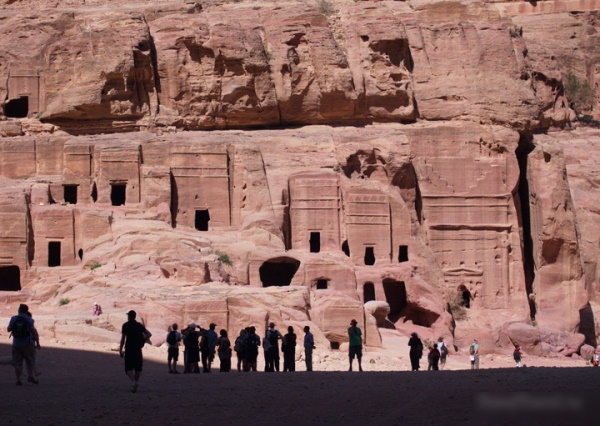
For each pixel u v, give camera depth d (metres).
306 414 25.72
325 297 61.16
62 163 73.00
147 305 55.59
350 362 41.50
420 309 69.88
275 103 77.56
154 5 80.44
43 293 63.28
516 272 75.25
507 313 74.19
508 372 34.78
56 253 69.81
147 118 76.12
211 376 36.56
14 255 66.88
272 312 56.53
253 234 69.38
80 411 26.64
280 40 78.19
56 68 76.06
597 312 79.44
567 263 75.75
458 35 79.69
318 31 78.38
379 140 74.75
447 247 75.38
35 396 29.59
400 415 25.00
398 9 81.44
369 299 70.50
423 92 78.88
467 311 73.94
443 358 56.09
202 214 73.69
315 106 78.25
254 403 27.56
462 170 76.12
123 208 70.00
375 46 78.81
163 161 72.56
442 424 23.64
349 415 25.42
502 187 75.81
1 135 75.56
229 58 76.44
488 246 75.38
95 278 61.38
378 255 71.88
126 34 75.75
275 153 74.38
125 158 71.69
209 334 42.03
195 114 77.06
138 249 63.88
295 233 72.25
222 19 78.38
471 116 77.50
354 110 78.75
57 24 77.88
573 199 83.56
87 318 51.06
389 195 72.81
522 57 80.94
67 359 42.03
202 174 72.69
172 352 39.25
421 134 76.25
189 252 63.78
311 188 72.44
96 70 75.00
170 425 24.62
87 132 76.06
